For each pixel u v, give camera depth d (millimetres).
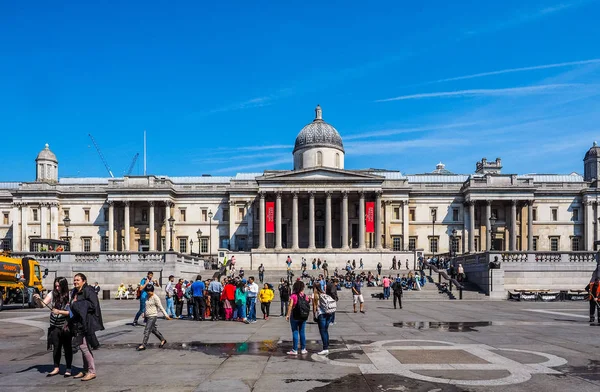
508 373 15703
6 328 28500
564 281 59938
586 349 20203
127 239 102812
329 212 97812
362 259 93000
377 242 97625
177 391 13703
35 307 45625
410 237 105875
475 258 66625
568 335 24531
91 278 63719
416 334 25141
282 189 98062
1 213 110000
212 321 32906
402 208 104250
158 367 16828
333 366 16797
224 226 107438
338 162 110438
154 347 21109
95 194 107938
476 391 13617
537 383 14453
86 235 107438
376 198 98750
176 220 107938
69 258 63688
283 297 36438
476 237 104625
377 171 119375
